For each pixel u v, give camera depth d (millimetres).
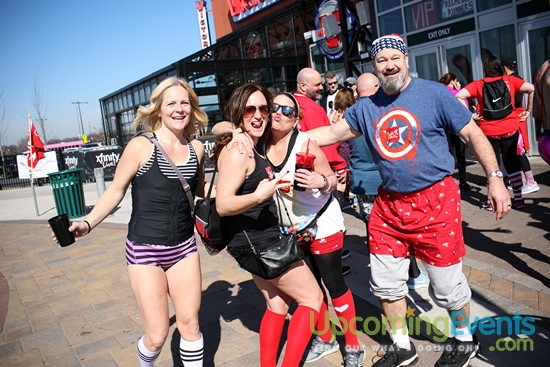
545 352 3084
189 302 2939
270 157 3059
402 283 3092
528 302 3787
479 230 5777
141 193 2871
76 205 10273
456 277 2912
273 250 2719
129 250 2883
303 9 16906
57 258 7090
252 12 18984
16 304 5234
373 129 2971
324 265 3158
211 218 2846
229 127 2943
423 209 2861
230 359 3535
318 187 2797
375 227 3096
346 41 13281
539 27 9148
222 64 17266
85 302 5070
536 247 4977
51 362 3785
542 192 7125
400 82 2793
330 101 7602
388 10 12164
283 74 18312
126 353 3812
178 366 3520
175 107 2932
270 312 3025
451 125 2803
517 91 6277
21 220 11078
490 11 9875
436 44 11133
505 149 6340
